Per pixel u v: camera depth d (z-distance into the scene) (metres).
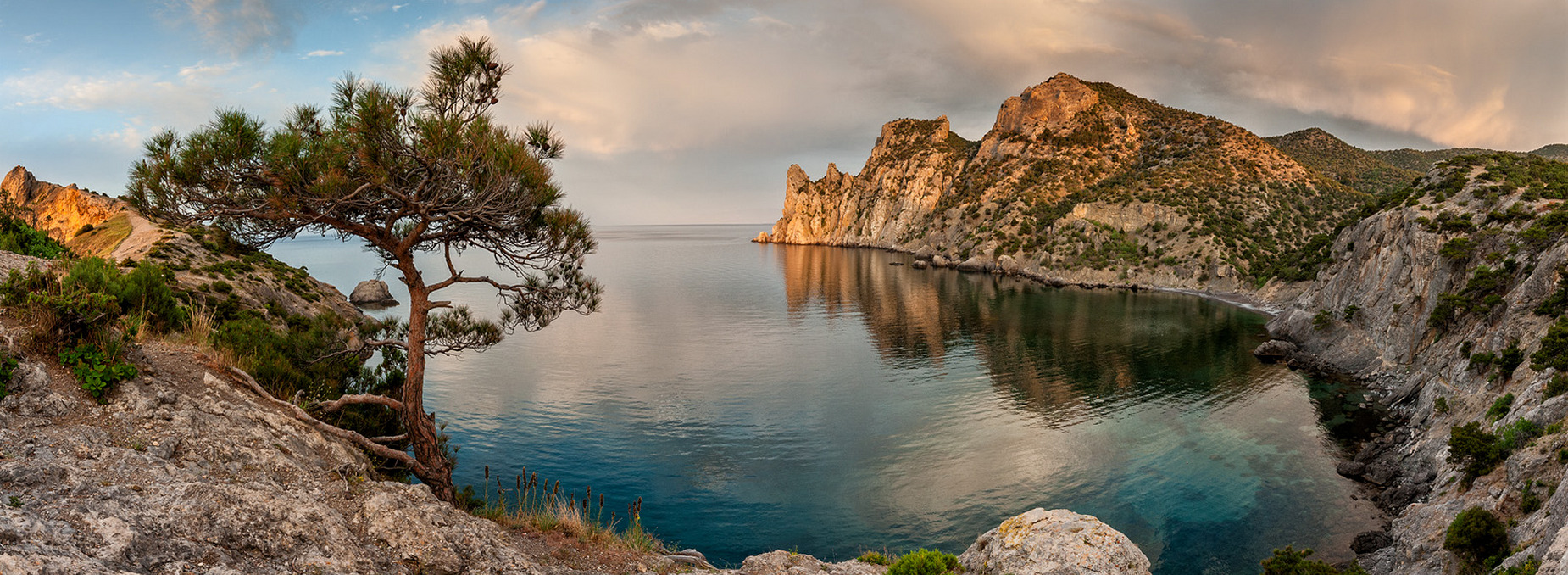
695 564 15.18
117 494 8.16
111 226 85.81
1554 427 27.66
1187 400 59.12
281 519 8.98
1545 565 11.44
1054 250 162.62
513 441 47.62
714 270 195.38
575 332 92.69
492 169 14.30
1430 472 37.22
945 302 122.56
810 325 100.44
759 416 54.97
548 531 14.37
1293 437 48.91
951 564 13.91
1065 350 80.44
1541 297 43.94
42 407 9.74
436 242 17.05
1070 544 12.29
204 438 10.88
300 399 15.60
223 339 16.92
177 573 7.30
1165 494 39.69
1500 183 68.88
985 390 63.47
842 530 35.81
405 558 9.88
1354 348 69.69
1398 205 77.50
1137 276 142.75
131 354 12.37
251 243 14.45
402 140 13.90
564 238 17.05
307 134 14.48
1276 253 135.88
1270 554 32.91
